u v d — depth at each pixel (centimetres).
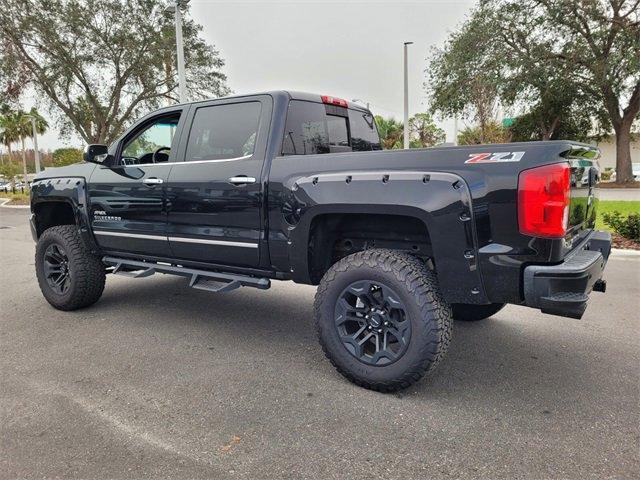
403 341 288
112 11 2220
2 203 2855
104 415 279
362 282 300
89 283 473
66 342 399
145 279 629
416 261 295
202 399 298
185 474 225
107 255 473
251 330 427
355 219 332
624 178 2498
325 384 317
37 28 2200
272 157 347
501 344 388
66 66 2250
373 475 224
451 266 277
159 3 2264
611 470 226
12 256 862
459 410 283
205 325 441
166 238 408
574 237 305
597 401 293
